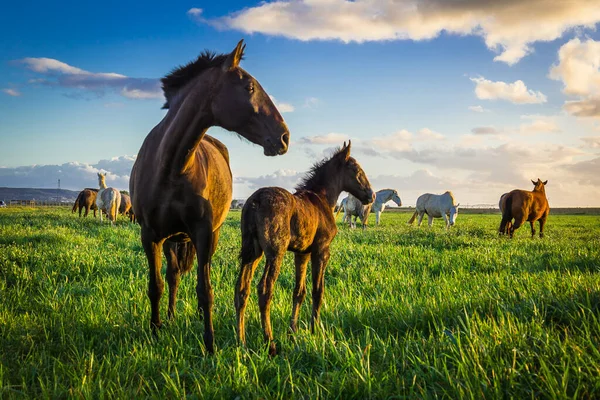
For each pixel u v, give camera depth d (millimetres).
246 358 3945
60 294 6488
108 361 3738
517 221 16844
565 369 3008
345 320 4973
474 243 12562
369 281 7246
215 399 3223
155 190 4719
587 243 12984
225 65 4379
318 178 5840
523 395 2941
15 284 7176
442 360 3514
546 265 8320
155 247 5043
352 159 6086
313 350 3990
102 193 22344
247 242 4480
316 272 5023
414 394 3076
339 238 14188
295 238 4613
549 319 4379
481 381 2986
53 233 13508
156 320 5008
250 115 4328
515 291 5457
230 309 5457
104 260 9070
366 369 3455
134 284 7105
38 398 3264
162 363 3861
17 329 4711
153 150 4828
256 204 4430
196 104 4438
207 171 5008
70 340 4441
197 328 4980
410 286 6691
